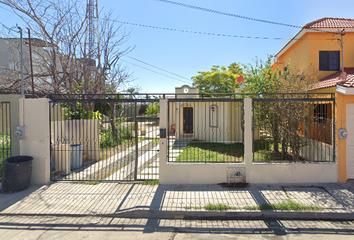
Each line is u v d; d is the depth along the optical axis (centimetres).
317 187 526
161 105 562
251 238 347
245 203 452
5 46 1448
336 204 443
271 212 420
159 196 491
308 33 991
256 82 779
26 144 569
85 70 1166
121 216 424
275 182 555
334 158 562
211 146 1058
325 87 655
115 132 1101
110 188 541
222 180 556
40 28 1043
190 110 1421
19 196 495
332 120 568
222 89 2352
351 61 973
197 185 552
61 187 548
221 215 422
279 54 1319
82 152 779
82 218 415
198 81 2584
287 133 687
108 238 347
